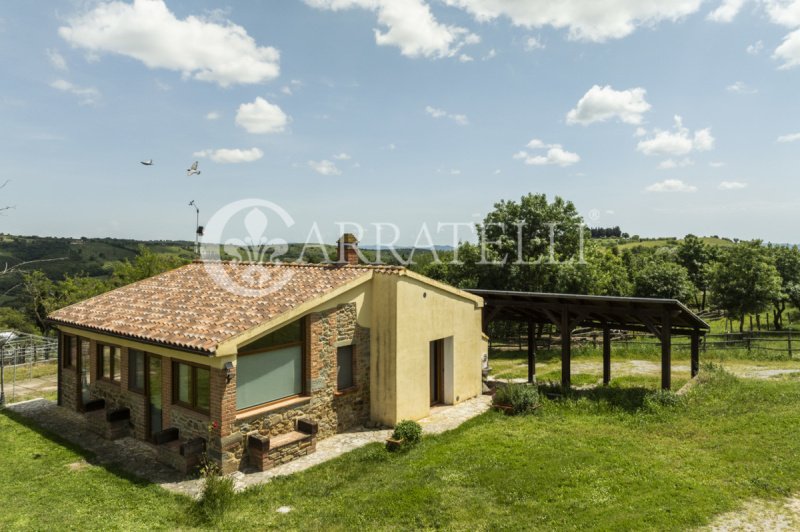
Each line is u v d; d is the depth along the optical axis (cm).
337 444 1151
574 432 1141
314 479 941
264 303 1152
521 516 757
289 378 1133
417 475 930
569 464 941
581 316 1548
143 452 1093
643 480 852
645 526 698
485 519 756
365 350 1306
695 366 1620
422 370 1358
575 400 1410
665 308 1388
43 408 1466
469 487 870
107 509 827
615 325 1717
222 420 952
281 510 820
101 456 1073
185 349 967
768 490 800
